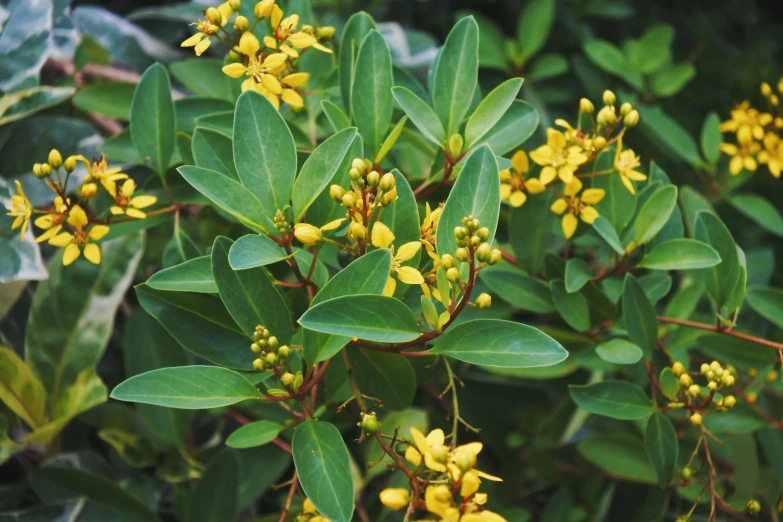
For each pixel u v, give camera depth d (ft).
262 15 1.82
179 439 2.22
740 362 2.06
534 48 2.62
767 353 2.05
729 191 2.48
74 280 2.21
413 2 2.76
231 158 1.88
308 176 1.74
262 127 1.76
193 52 2.45
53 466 2.12
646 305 1.94
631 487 2.34
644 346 1.95
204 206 2.11
